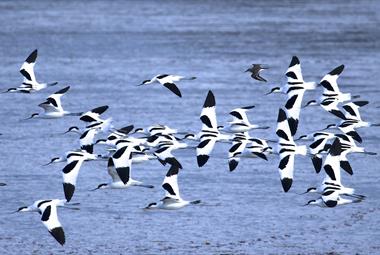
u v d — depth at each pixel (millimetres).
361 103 36000
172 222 36156
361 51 75875
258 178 41438
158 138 34031
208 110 32969
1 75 64750
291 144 30453
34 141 47219
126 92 59062
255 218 36625
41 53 75500
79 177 41781
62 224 35969
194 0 122438
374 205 38094
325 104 33781
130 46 79250
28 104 55844
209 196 39094
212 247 33812
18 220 36250
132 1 122750
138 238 34625
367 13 106562
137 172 42125
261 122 51000
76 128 41125
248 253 33281
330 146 33312
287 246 33969
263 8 112125
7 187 40125
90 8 113312
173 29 90938
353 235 35000
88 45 80062
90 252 33438
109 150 33562
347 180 41156
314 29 90438
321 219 36562
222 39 83250
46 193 39531
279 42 81250
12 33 87750
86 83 62250
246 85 61688
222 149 46062
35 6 115250
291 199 38750
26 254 33219
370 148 46219
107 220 36406
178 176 41688
